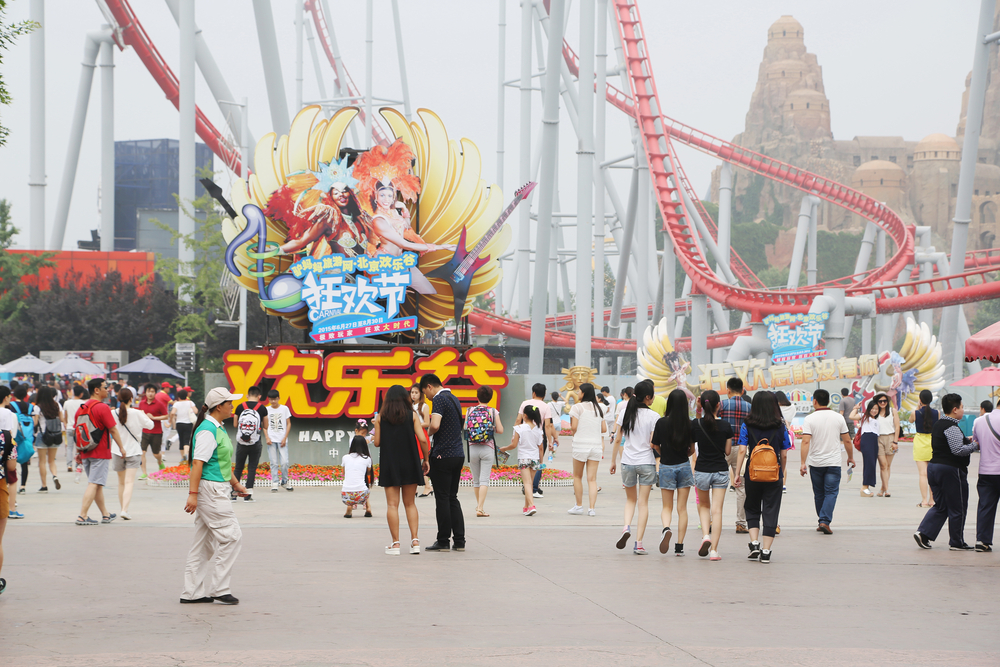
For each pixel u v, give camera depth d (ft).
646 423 39.29
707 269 199.31
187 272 177.78
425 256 81.66
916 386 137.90
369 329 79.92
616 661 21.52
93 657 21.65
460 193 81.87
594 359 376.89
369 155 80.59
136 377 199.72
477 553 38.78
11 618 26.05
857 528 48.03
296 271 79.77
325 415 74.64
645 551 39.37
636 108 199.93
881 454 63.98
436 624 25.44
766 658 21.91
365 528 46.68
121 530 44.75
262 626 25.12
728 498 63.67
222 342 177.37
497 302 326.03
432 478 39.60
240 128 195.00
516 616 26.55
